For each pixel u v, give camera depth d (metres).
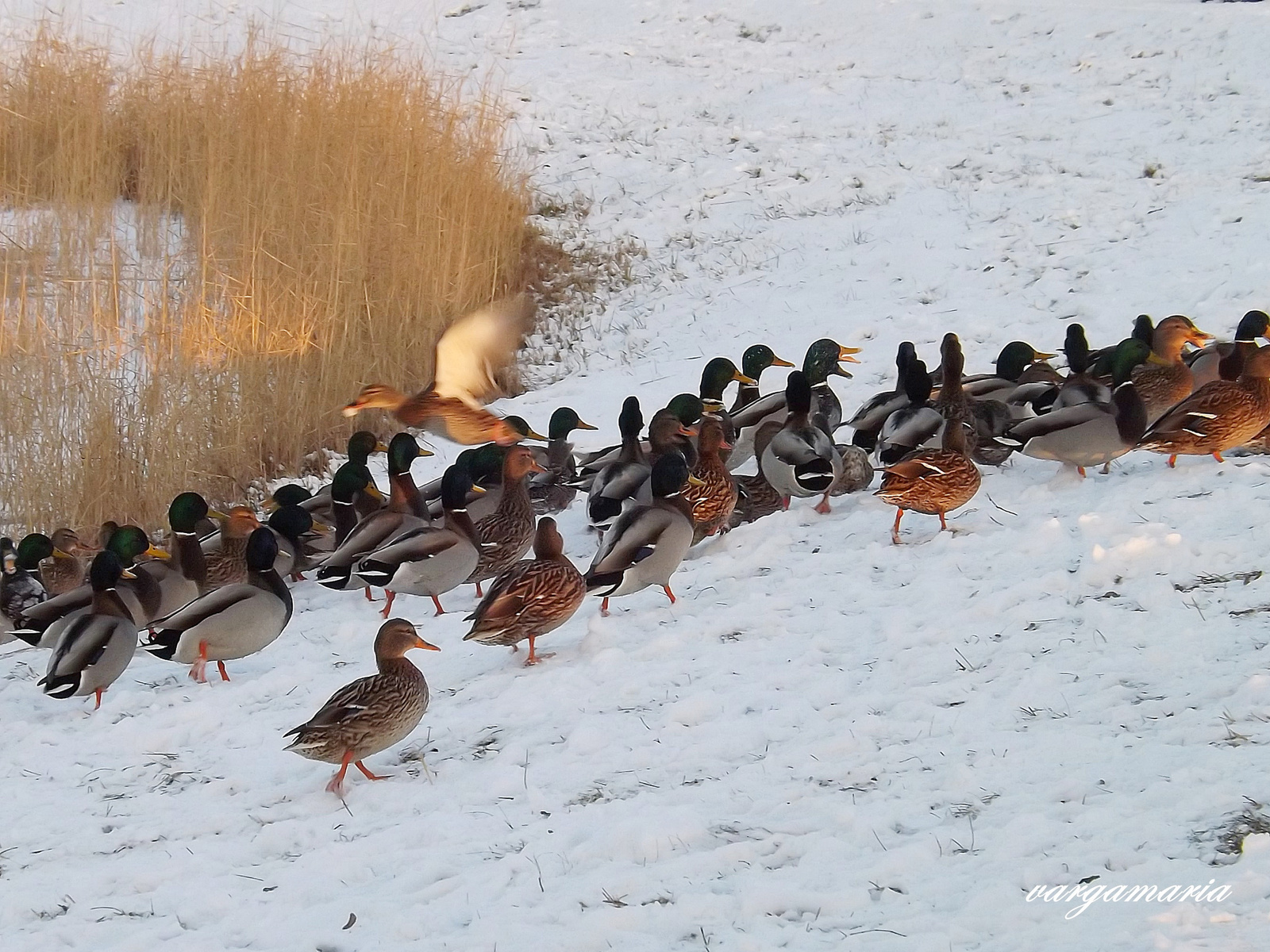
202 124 23.00
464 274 21.53
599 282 25.45
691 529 11.87
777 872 6.91
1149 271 21.67
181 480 16.58
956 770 7.70
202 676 11.47
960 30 35.16
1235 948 5.48
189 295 18.45
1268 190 24.12
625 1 39.38
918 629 10.31
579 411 20.17
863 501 14.25
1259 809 6.65
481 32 37.59
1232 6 34.09
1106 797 7.16
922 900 6.44
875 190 27.17
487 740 9.47
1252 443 13.41
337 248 19.33
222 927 7.14
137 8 36.81
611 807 7.98
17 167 20.44
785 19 37.25
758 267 24.91
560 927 6.64
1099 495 12.88
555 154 30.70
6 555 13.35
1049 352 19.53
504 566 13.70
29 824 8.88
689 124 31.77
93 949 7.06
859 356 20.56
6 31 32.59
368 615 13.10
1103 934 5.79
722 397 19.89
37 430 16.14
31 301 17.91
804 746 8.49
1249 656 8.61
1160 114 28.58
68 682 10.84
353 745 8.70
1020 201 25.48
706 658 10.42
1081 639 9.47
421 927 6.82
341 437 19.28
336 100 23.22
